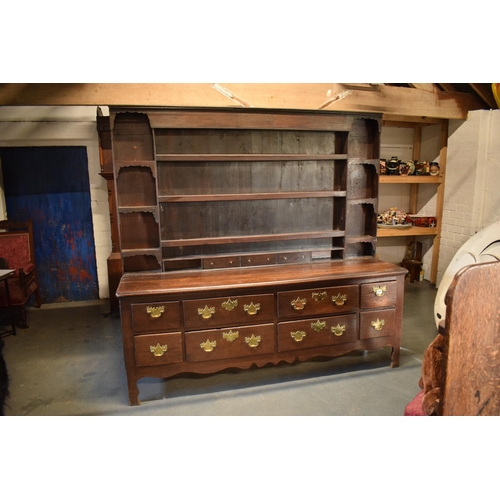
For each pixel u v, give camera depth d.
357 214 3.00
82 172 4.03
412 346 3.03
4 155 3.90
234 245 2.81
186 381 2.59
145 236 2.66
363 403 2.30
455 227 4.10
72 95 2.41
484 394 1.24
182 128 2.54
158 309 2.24
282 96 2.59
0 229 3.96
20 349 3.09
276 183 2.81
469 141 3.83
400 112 3.18
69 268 4.20
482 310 1.16
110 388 2.51
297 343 2.47
